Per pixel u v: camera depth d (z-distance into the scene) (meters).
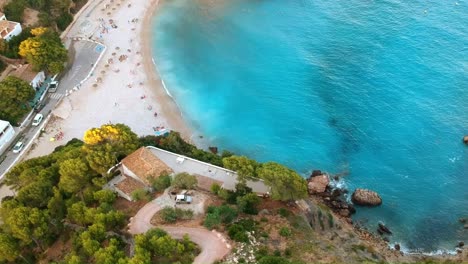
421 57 134.88
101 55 132.88
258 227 77.06
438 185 103.25
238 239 72.06
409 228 94.94
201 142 111.94
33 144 106.31
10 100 107.44
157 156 93.56
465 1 153.62
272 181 81.25
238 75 132.00
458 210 98.31
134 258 63.62
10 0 135.12
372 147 111.94
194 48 141.00
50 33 127.12
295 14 154.25
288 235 76.50
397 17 149.50
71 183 80.25
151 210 78.19
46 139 107.75
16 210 73.25
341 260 75.31
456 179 104.31
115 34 142.88
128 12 153.12
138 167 86.06
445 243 92.31
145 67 131.12
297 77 131.12
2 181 96.69
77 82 123.12
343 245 82.94
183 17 153.62
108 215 73.06
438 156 109.19
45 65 119.06
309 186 101.62
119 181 86.19
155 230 70.06
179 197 79.38
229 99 124.25
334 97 124.94
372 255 83.50
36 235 72.19
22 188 80.06
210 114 119.44
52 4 142.12
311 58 137.12
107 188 84.56
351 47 140.25
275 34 146.50
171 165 91.62
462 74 128.75
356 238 88.75
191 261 67.88
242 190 83.56
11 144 105.06
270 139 113.94
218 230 74.06
